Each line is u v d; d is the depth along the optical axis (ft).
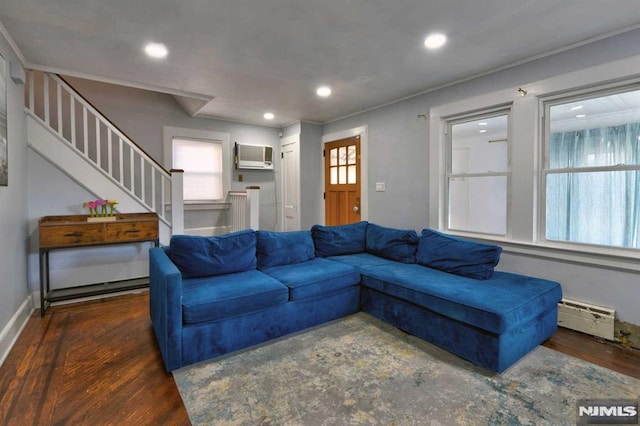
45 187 10.37
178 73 10.41
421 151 12.46
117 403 5.59
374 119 14.43
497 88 10.04
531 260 9.42
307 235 11.08
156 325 7.77
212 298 7.04
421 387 6.08
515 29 7.63
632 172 8.10
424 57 9.18
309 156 17.31
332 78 10.89
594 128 8.57
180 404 5.58
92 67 9.92
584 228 8.84
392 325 8.86
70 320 9.11
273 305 7.89
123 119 14.46
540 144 9.31
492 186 10.89
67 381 6.21
